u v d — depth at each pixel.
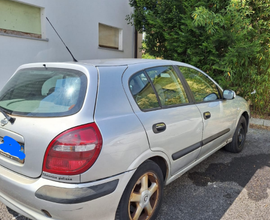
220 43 5.58
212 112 3.25
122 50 9.46
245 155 4.31
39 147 1.80
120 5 8.97
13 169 2.01
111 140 1.86
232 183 3.30
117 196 1.90
